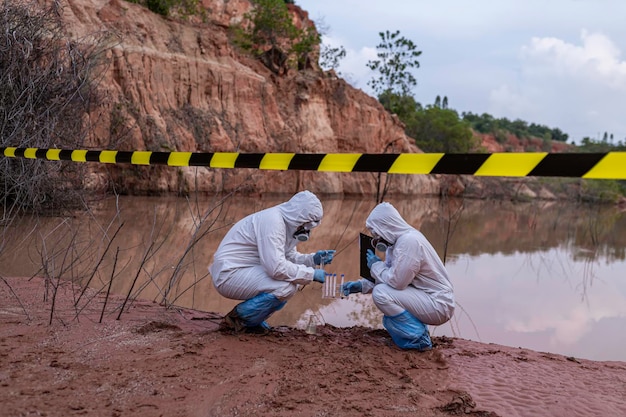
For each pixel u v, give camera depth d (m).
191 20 35.00
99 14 26.14
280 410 3.04
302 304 6.72
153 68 26.20
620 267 12.24
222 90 30.27
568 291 8.98
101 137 20.08
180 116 27.25
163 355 3.79
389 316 4.32
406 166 2.91
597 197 51.03
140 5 30.25
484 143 106.94
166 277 7.59
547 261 12.44
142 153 4.38
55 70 11.07
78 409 2.91
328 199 30.56
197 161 3.95
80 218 12.21
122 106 22.47
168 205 18.27
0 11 10.71
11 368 3.43
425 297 4.28
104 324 4.53
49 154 5.37
